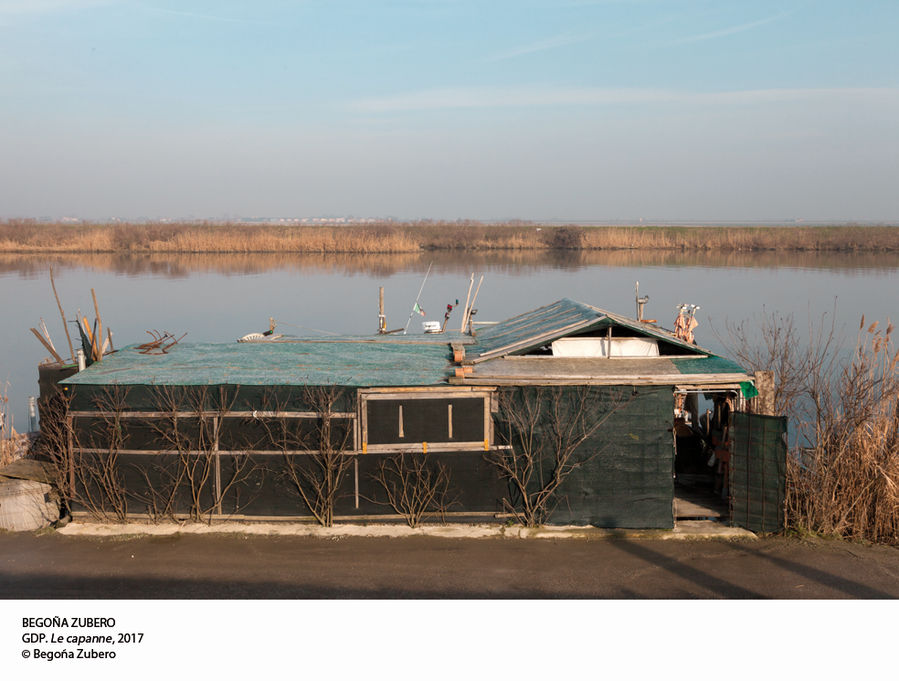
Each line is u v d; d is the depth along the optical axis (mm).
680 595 9820
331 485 11781
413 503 11844
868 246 88438
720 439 13781
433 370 12477
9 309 39719
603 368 12328
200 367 12648
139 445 11914
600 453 11742
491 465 11867
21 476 12102
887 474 11586
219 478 11922
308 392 11672
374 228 99062
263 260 72688
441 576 10344
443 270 62344
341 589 9984
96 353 13211
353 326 34875
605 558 10898
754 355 18391
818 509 11867
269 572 10453
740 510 11898
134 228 93312
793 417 13500
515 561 10789
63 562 10773
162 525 11953
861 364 12477
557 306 15930
